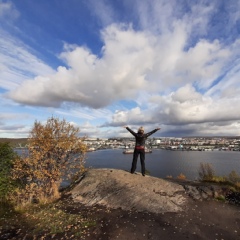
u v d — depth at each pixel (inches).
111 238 296.0
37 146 498.9
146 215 363.3
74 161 538.9
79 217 362.6
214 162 3102.9
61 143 493.0
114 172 510.9
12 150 530.0
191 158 4005.9
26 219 365.7
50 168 499.2
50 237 301.4
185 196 432.5
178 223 341.1
